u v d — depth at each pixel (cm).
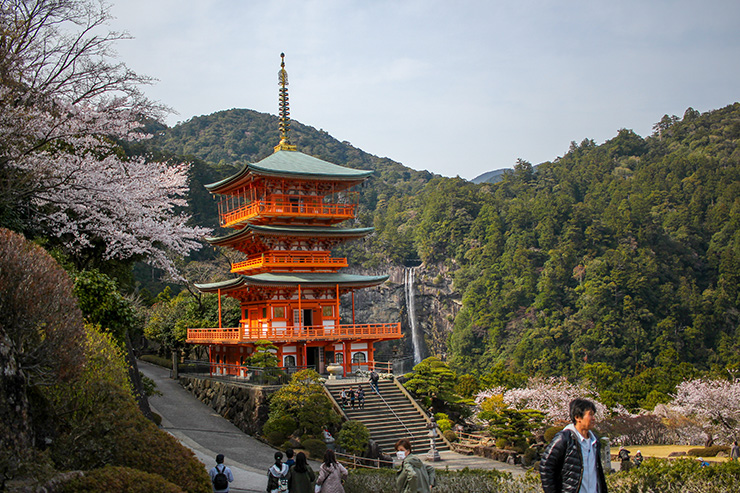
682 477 1579
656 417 5853
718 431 6000
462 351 19000
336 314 6041
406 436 4559
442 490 2009
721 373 8794
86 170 2547
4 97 2212
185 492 1541
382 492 2127
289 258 6069
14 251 1591
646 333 17862
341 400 4781
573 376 16238
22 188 2380
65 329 1644
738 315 18675
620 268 19162
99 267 3834
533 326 18488
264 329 5931
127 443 1666
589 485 1020
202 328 6538
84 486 1359
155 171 2986
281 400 4356
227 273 9812
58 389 1775
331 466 1717
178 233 3041
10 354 1501
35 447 1516
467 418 5612
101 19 2472
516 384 7162
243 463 3450
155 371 6825
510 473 1962
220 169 17012
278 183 6122
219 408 5000
